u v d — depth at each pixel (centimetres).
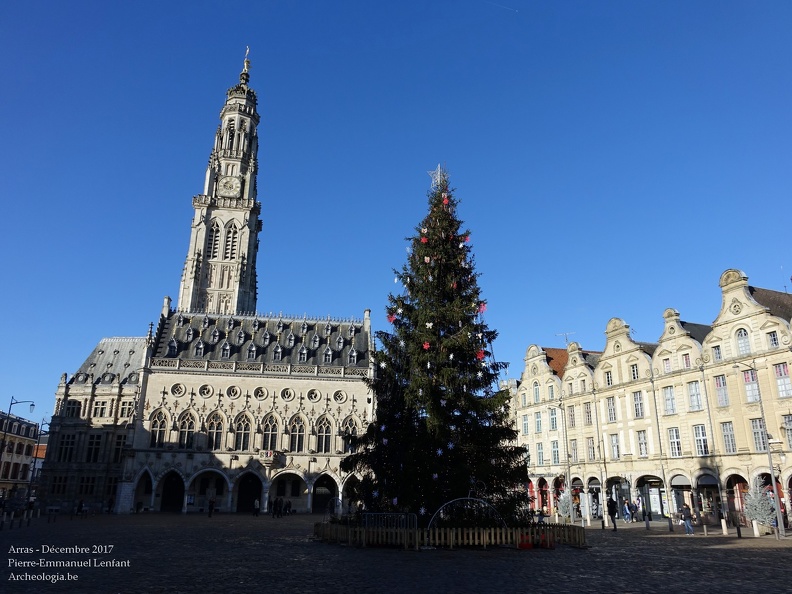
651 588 1692
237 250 11050
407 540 2725
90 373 9544
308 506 7225
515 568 2100
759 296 5159
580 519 5897
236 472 7206
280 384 7650
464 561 2295
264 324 8538
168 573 1928
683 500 5362
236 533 3800
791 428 4541
